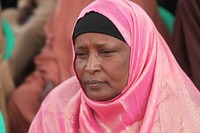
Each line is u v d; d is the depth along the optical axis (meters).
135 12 3.71
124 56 3.62
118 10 3.67
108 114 3.78
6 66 7.21
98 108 3.72
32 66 8.53
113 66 3.58
